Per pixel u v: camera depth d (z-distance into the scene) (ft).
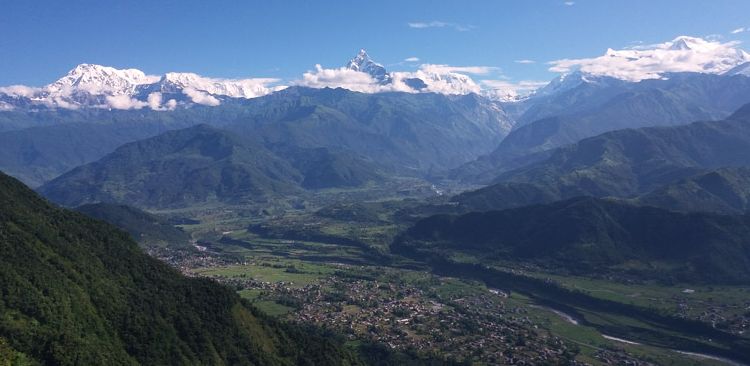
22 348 607.37
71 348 631.15
